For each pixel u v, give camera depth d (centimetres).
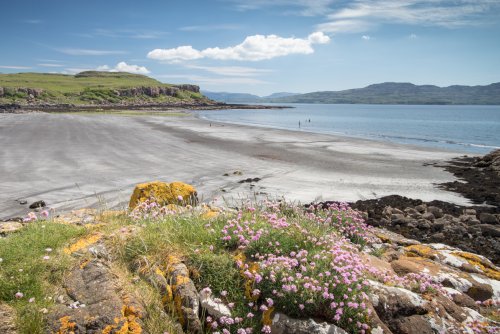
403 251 1038
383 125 9175
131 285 555
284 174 2589
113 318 480
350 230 1036
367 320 570
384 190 2256
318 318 557
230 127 6519
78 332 459
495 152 3259
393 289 650
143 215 884
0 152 3033
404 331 598
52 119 7300
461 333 619
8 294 502
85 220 872
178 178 2308
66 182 2106
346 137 5450
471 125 9644
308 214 1004
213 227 754
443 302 683
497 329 649
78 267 566
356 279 588
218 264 611
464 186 2383
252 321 547
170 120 8012
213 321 543
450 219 1678
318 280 575
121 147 3550
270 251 652
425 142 5369
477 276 892
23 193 1855
